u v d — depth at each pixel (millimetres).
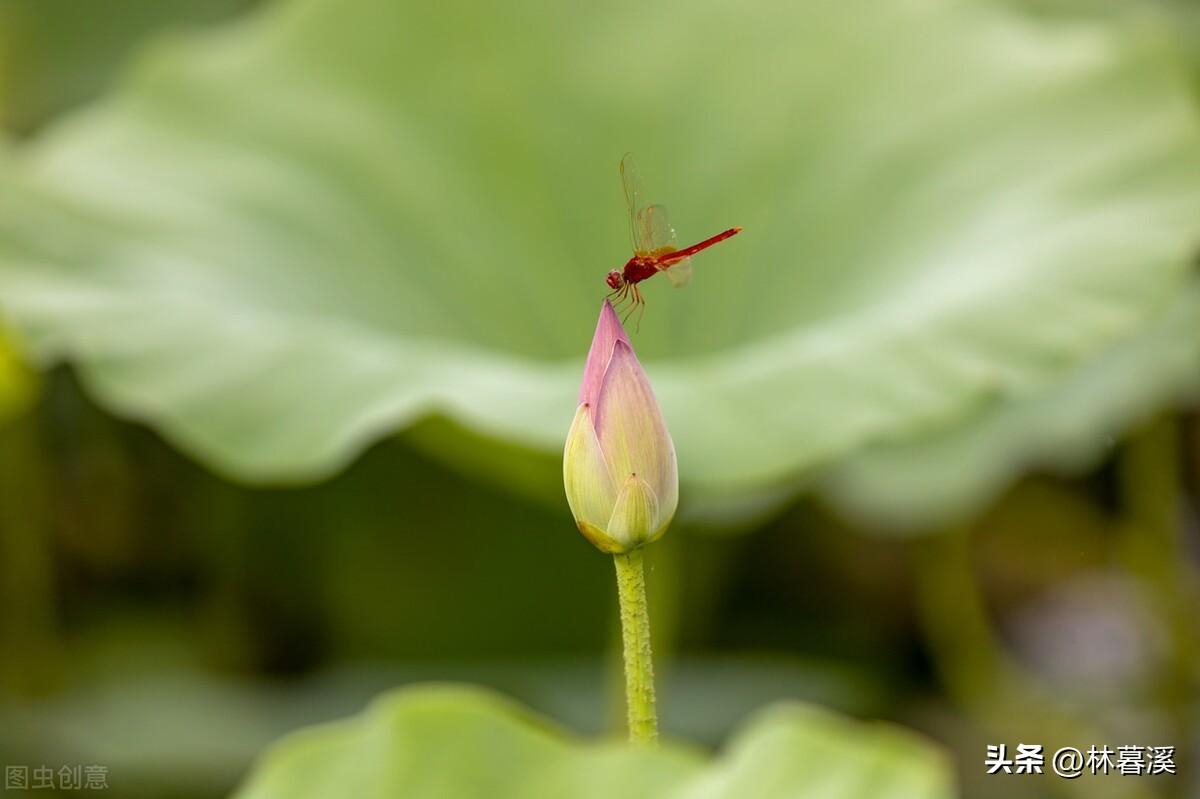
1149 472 2564
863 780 1549
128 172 2064
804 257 2049
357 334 1942
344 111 2150
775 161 2092
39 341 1922
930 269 1972
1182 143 1980
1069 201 1970
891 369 1858
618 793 1567
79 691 2486
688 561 2543
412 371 1871
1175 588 2545
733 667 2564
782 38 2164
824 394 1846
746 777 1561
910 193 2035
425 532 2559
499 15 2221
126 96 2160
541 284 2096
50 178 2045
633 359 1557
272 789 1587
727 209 2088
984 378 1849
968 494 2182
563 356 2072
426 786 1577
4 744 2225
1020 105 2043
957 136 2045
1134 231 1929
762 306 2043
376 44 2205
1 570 2479
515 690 2445
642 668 1573
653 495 1553
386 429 1824
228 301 1967
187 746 2240
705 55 2178
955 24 2109
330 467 1827
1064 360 1859
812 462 1804
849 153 2072
